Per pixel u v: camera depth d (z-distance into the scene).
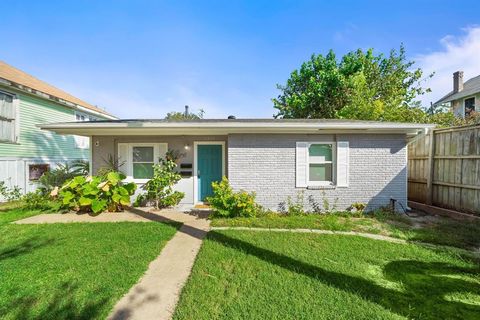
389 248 4.36
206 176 8.56
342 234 5.15
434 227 5.58
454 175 6.68
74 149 13.65
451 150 6.78
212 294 2.91
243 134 7.27
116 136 8.42
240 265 3.66
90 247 4.34
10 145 9.87
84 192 6.84
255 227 5.69
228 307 2.67
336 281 3.21
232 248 4.34
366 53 15.30
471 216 6.06
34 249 4.25
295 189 7.29
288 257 3.95
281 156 7.28
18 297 2.82
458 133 6.57
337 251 4.20
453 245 4.57
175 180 8.38
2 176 9.55
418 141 7.93
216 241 4.68
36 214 6.96
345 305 2.72
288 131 7.09
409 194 8.31
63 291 2.94
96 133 7.98
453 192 6.72
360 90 13.96
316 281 3.21
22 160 10.38
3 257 3.91
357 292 2.97
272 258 3.90
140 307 2.69
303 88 17.28
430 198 7.36
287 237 4.91
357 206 7.11
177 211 7.46
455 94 18.73
